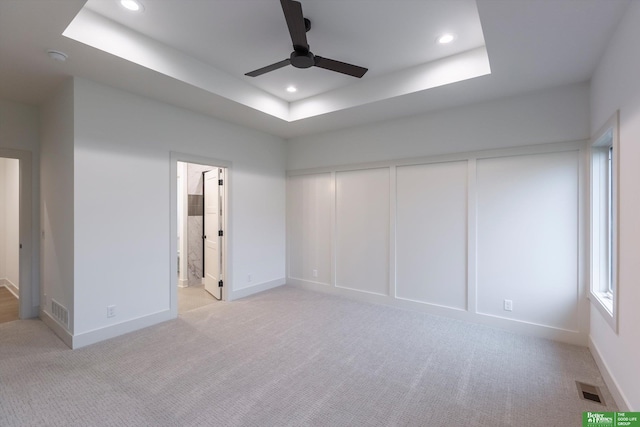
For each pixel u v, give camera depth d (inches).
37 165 144.9
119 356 109.7
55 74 113.3
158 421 76.6
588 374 99.2
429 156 154.5
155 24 101.2
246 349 116.3
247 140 184.7
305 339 125.4
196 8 92.9
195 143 156.3
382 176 172.1
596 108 107.6
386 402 85.1
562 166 124.3
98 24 96.0
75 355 110.0
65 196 120.6
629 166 77.4
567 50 96.3
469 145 143.5
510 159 134.9
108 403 83.4
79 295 116.2
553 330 125.4
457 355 112.3
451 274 150.0
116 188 126.6
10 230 193.9
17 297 180.7
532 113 128.9
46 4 75.0
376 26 101.2
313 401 85.4
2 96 133.3
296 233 209.2
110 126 124.6
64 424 75.2
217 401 84.9
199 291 199.8
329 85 148.5
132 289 132.2
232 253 177.6
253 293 190.4
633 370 74.4
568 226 123.1
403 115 159.3
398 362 107.2
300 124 176.4
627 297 78.6
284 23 100.5
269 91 156.3
